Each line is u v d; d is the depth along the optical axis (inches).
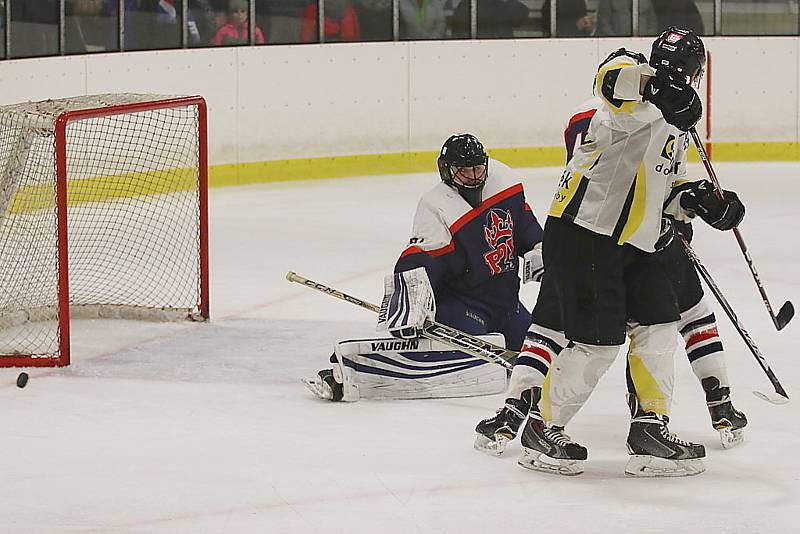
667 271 408.5
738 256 836.6
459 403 505.0
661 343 406.9
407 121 1277.1
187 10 1164.5
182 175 1053.2
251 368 565.3
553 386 411.8
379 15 1266.0
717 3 1320.1
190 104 667.4
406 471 416.2
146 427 472.4
